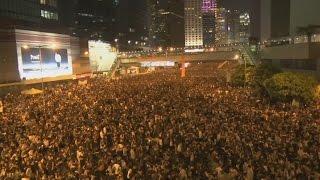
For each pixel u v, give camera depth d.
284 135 31.56
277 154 26.48
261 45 112.69
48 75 98.00
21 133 35.62
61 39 107.25
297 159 25.62
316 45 65.81
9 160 27.64
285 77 50.72
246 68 71.12
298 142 29.53
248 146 28.50
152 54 114.06
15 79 82.44
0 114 46.91
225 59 102.75
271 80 52.41
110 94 62.97
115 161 26.50
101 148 30.36
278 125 35.53
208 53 104.62
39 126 38.22
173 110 45.00
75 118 41.47
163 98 55.78
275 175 22.56
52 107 50.31
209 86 72.81
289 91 50.16
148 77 104.25
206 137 32.31
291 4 104.44
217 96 56.81
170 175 23.45
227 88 68.31
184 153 28.19
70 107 49.62
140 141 31.84
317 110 42.97
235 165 25.06
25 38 86.88
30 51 88.81
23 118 42.75
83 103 53.12
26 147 30.41
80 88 74.75
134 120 39.84
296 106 47.00
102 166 25.66
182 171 23.69
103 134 34.00
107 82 89.69
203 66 148.00
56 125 38.28
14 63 82.38
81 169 25.31
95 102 53.75
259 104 49.91
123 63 119.44
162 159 26.98
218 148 28.98
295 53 73.00
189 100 53.34
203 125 36.28
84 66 126.44
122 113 44.06
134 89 70.25
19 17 100.06
